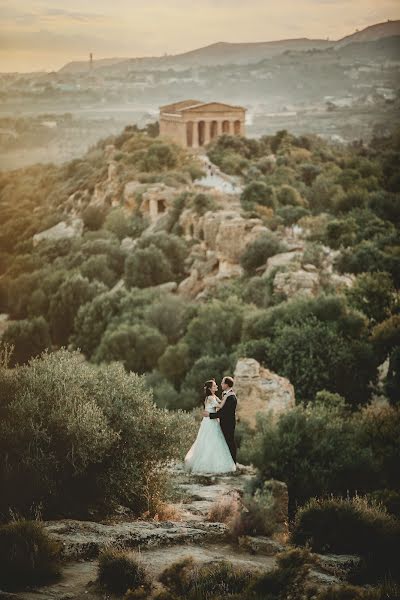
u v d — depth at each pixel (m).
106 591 9.53
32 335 71.56
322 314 45.16
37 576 9.70
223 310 55.59
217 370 44.72
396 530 12.81
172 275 83.69
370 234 77.25
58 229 136.12
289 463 20.62
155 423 15.22
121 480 14.10
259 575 9.79
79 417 13.26
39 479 12.77
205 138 185.62
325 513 13.26
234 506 14.93
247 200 96.69
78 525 12.08
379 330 42.78
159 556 11.27
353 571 11.36
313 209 105.75
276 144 153.12
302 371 39.72
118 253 95.06
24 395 13.41
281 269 61.00
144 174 124.75
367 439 25.55
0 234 148.75
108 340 57.47
